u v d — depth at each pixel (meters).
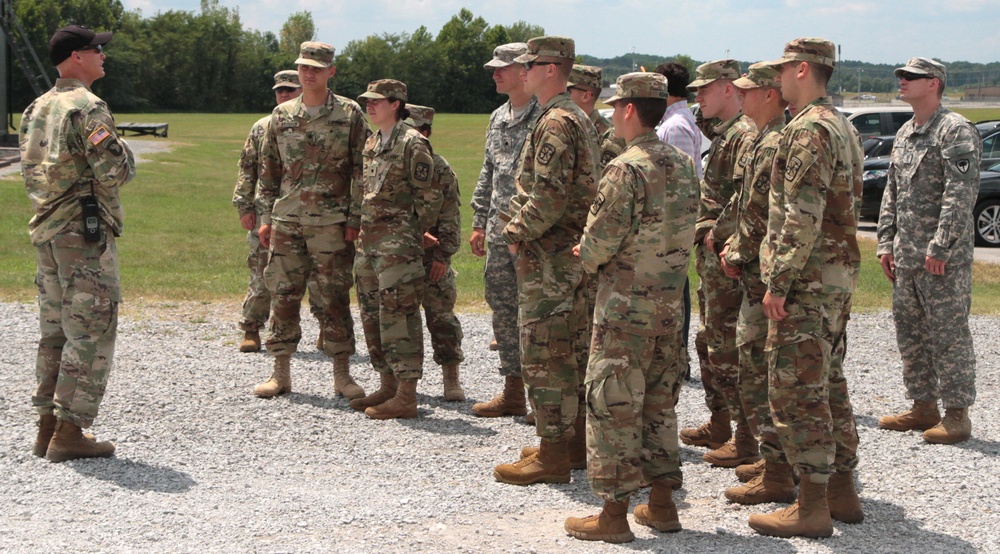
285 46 138.62
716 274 5.27
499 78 6.01
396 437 5.95
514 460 5.52
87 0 106.19
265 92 113.81
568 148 4.80
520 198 5.03
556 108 4.91
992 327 9.75
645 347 4.22
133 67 106.19
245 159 7.88
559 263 4.98
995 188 16.02
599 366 4.23
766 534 4.36
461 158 41.03
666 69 6.41
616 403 4.18
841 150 4.23
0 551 3.97
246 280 11.73
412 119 7.30
